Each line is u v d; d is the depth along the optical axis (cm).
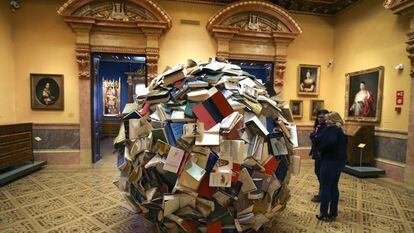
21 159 521
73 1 584
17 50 602
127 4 623
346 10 699
